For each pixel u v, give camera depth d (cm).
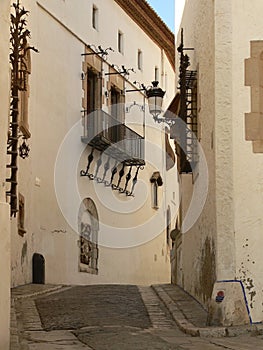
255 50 1200
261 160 1183
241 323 1128
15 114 1251
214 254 1219
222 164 1189
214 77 1212
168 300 1477
